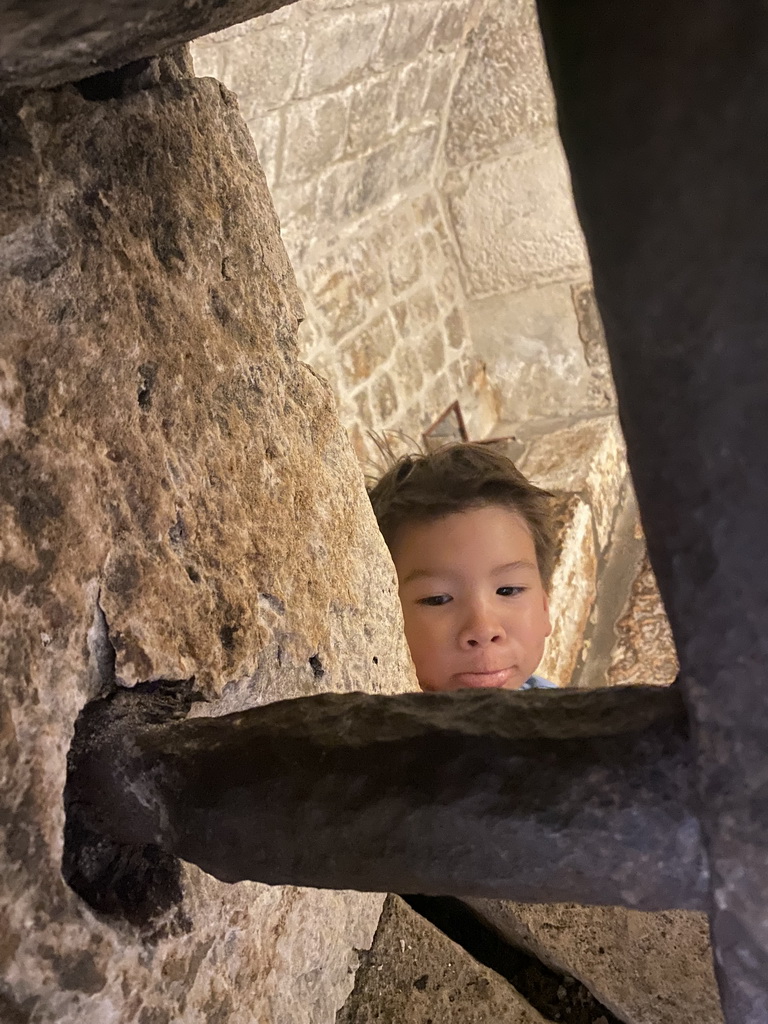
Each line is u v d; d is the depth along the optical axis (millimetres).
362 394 2789
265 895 729
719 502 347
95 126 593
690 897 434
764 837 383
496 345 3545
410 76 2756
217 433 707
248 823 517
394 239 3043
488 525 1522
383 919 965
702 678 377
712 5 284
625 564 2918
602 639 2678
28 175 537
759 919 396
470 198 3346
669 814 423
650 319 331
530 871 457
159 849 620
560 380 3510
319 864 505
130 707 587
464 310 3510
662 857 428
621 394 357
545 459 3115
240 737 538
